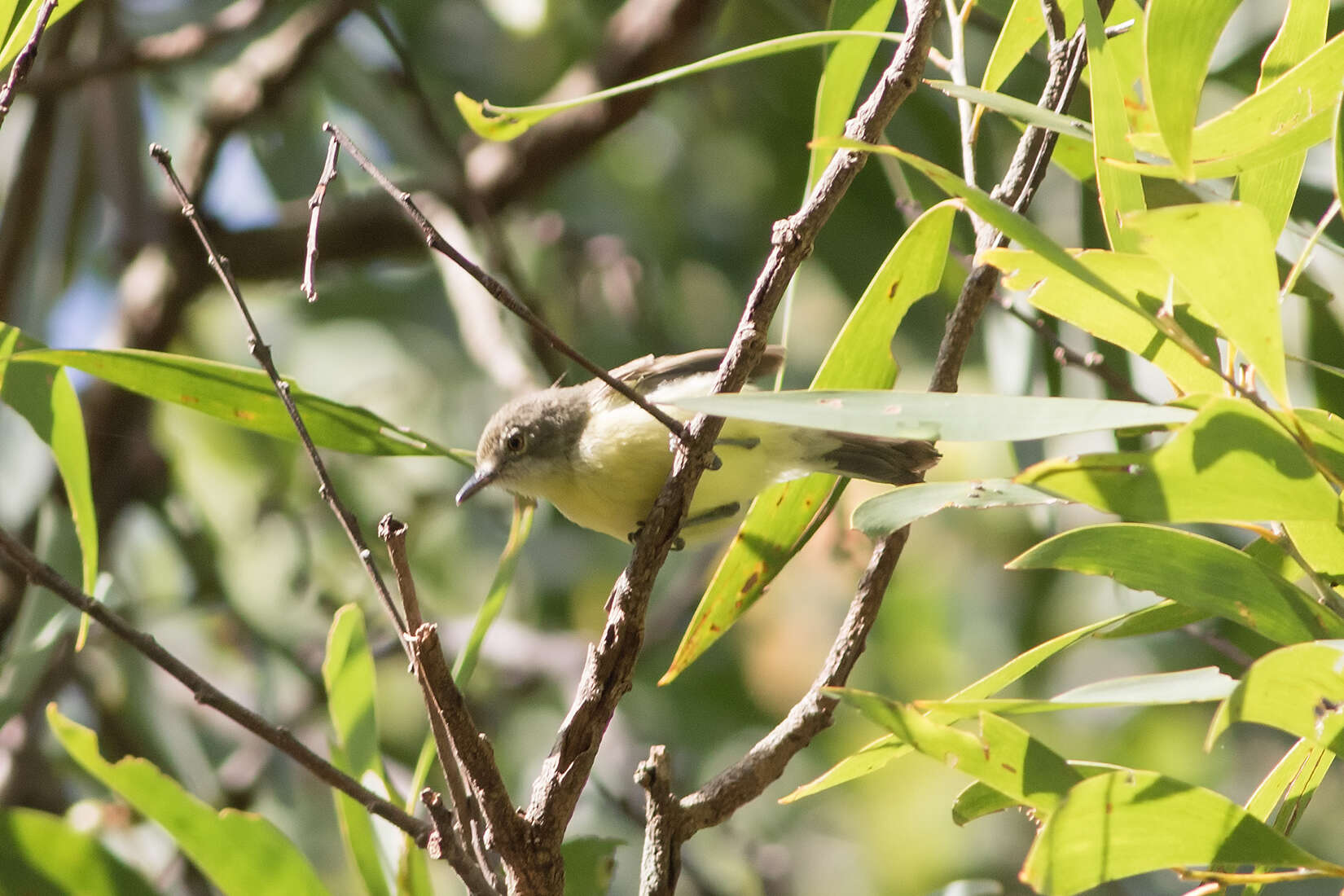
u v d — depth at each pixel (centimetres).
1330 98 460
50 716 540
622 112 1234
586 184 1418
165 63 1137
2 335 603
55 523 901
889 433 397
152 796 559
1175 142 430
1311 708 409
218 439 1368
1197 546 479
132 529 1335
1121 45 645
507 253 1173
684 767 1302
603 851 673
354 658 646
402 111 1299
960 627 1427
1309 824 1291
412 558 1363
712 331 1405
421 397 1393
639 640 512
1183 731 1353
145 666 1116
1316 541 520
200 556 1202
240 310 498
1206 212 372
